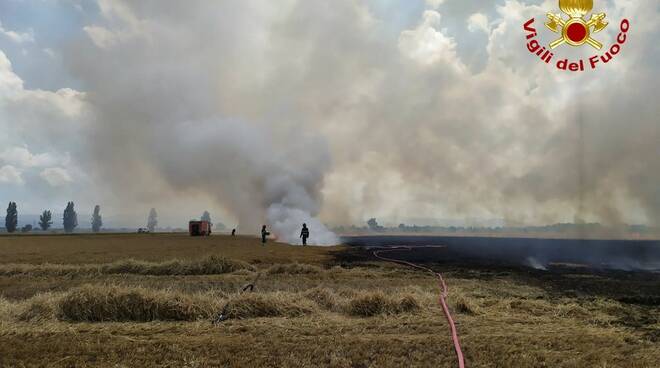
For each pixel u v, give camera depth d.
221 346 8.52
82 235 74.50
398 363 7.63
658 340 9.30
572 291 16.14
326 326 10.34
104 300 11.20
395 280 18.56
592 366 7.52
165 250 34.91
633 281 19.23
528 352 8.24
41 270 20.66
